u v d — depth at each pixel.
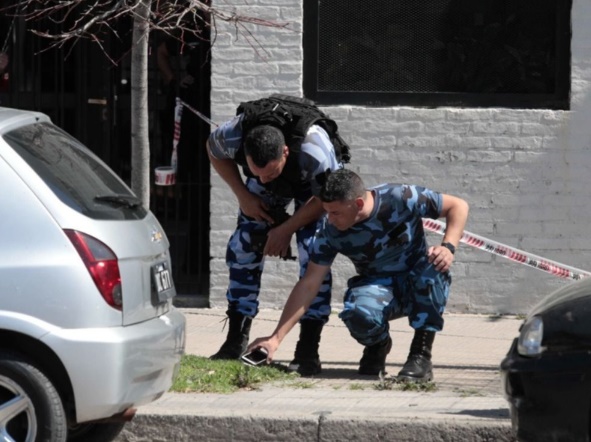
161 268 12.57
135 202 12.70
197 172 21.47
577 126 20.45
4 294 11.11
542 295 20.75
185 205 21.55
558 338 10.96
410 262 15.55
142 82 15.91
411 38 20.80
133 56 15.84
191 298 21.48
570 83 20.48
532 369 10.97
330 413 13.46
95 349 11.10
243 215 16.56
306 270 15.45
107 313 11.27
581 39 20.38
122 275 11.49
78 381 11.11
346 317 15.55
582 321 10.93
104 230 11.51
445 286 15.59
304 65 20.80
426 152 20.66
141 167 16.06
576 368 10.70
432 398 14.59
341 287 21.02
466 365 17.06
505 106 20.73
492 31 20.73
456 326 20.02
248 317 16.77
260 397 14.55
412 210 15.05
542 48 20.66
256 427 13.30
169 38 21.20
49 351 11.27
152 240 12.48
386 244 15.15
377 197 14.91
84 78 21.55
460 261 20.81
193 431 13.41
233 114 20.75
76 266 11.19
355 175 14.62
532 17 20.64
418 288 15.45
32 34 21.48
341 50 20.84
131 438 13.49
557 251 20.66
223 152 15.72
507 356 11.66
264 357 14.33
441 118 20.59
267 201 16.06
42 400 11.17
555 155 20.52
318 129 15.21
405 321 20.55
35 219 11.27
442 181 20.70
